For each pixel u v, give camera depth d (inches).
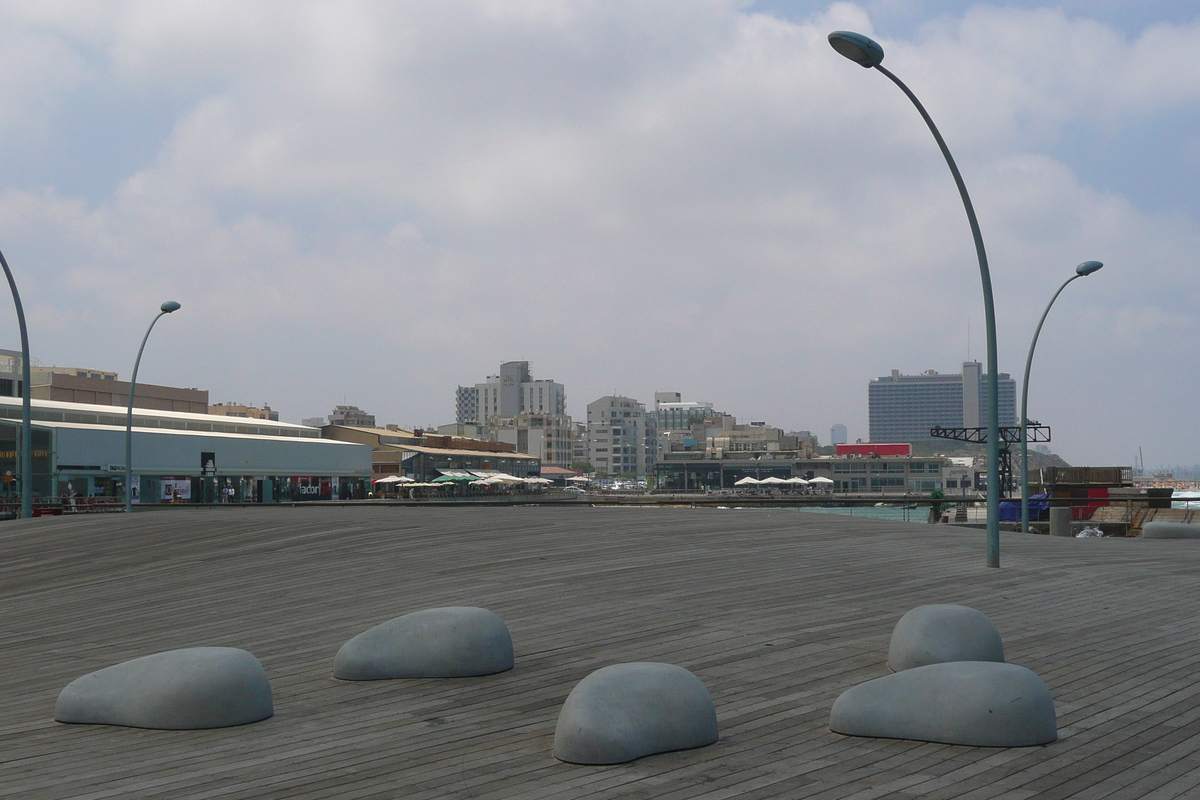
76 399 3624.5
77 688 307.1
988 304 629.3
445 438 5108.3
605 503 2625.5
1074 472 1967.3
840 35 569.3
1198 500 1478.8
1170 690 311.4
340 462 3312.0
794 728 275.9
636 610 463.2
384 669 348.5
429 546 701.9
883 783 225.8
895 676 272.4
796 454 6747.1
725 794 220.2
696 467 6515.8
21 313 1077.1
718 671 344.8
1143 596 507.8
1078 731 266.8
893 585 537.3
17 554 745.0
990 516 617.3
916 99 610.5
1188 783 222.1
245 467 2859.3
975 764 238.8
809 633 408.8
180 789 230.2
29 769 251.0
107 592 579.2
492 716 297.3
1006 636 400.8
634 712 253.0
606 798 218.5
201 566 650.8
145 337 1477.6
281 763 251.8
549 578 562.3
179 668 299.0
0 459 2214.6
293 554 681.0
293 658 390.6
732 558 645.9
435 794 223.6
